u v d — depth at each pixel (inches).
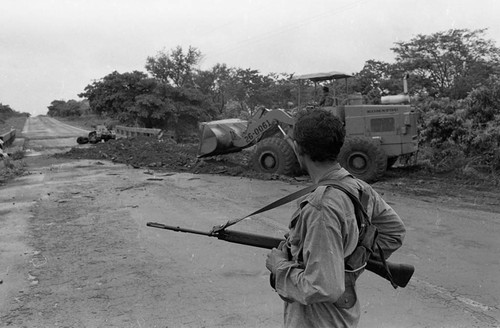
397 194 403.2
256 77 1870.1
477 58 1225.4
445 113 581.0
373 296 187.0
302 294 68.8
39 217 333.7
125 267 224.5
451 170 502.9
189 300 184.9
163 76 1876.2
